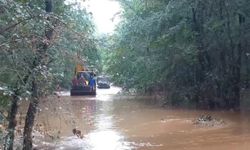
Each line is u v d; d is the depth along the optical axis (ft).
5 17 25.44
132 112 85.76
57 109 35.65
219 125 64.03
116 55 126.62
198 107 92.73
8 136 29.99
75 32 29.84
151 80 105.81
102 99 126.00
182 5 90.22
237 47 90.12
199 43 91.45
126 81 133.69
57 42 29.17
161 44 93.30
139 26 99.40
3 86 26.53
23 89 29.35
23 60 27.20
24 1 30.63
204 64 92.53
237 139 51.49
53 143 49.73
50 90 32.40
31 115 34.88
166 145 48.57
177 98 97.09
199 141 50.78
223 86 90.07
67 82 37.47
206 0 88.63
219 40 89.81
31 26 26.76
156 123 67.77
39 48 28.66
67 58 30.55
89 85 146.00
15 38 25.55
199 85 93.15
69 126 62.34
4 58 25.55
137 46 104.83
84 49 31.53
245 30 87.86
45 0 36.22
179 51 90.27
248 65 93.09
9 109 32.04
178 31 90.79
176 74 96.58
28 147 35.58
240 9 86.69
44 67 29.12
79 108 96.37
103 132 58.85
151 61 100.53
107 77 209.56
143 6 106.83
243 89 94.58
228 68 90.58
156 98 121.39
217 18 88.69
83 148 47.52
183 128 61.72
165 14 92.43
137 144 49.57
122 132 58.85
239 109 87.71
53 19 29.07
